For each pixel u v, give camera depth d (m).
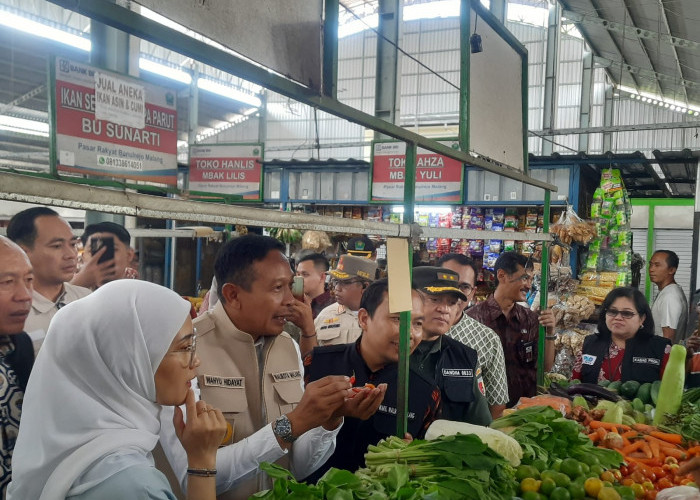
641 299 3.32
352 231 1.36
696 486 1.81
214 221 1.01
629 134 16.98
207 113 18.81
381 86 7.72
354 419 1.98
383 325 1.92
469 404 2.26
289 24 1.14
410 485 1.47
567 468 1.82
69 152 3.90
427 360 2.27
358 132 19.66
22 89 13.79
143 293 1.16
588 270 6.39
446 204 7.31
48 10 12.64
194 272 7.04
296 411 1.47
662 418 2.62
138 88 4.34
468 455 1.56
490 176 7.23
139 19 0.82
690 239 8.77
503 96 2.26
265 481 1.68
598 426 2.47
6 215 4.05
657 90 13.93
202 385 1.58
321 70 1.23
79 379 1.10
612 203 6.40
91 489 1.02
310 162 8.23
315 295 3.99
